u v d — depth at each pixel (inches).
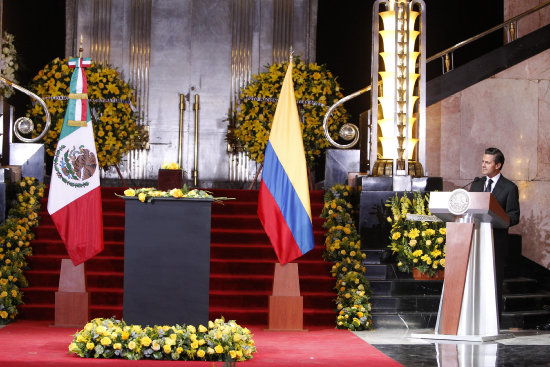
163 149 558.9
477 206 280.7
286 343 298.5
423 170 410.0
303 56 568.7
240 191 453.1
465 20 589.0
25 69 502.0
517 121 448.1
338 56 598.5
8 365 230.7
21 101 506.0
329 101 482.3
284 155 315.9
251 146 490.0
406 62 402.6
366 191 393.7
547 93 450.0
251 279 379.9
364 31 597.0
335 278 378.0
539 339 308.7
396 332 335.3
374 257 383.9
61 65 480.4
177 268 252.1
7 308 348.8
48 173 565.0
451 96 446.6
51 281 379.2
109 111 481.7
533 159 447.5
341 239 379.6
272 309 336.2
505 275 409.1
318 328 348.5
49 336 303.7
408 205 369.4
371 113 419.8
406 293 359.9
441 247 360.8
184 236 252.8
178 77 562.3
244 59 564.7
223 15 565.9
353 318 340.8
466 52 591.2
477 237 299.9
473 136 446.9
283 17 568.4
